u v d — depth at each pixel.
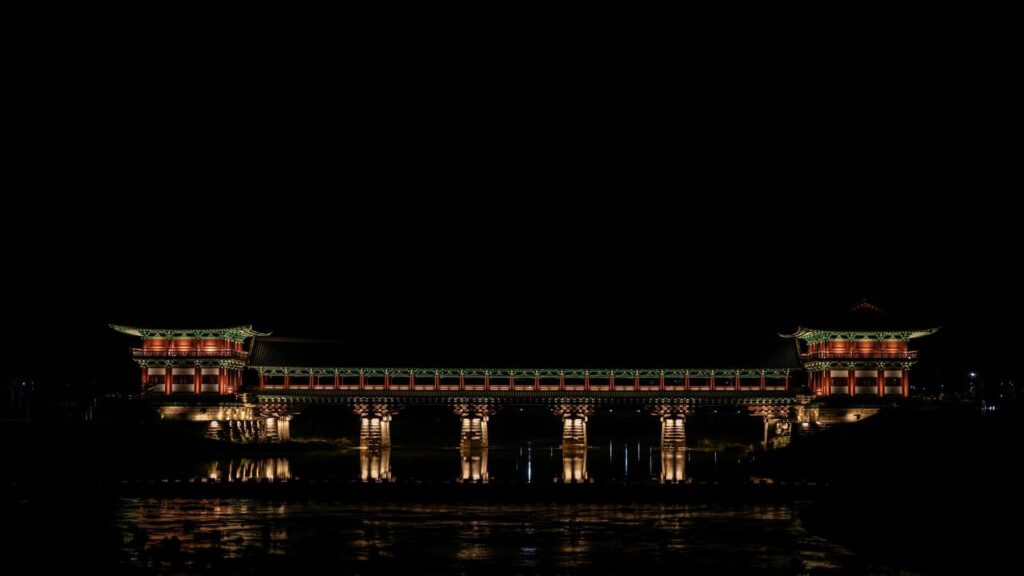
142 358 145.12
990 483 77.06
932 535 67.31
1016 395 170.25
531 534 73.75
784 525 77.50
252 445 141.38
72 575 61.62
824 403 136.12
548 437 188.88
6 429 122.31
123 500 89.81
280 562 64.56
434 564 64.06
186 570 62.53
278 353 149.12
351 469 119.56
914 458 94.19
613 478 108.12
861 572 61.41
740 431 169.75
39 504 87.19
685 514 82.81
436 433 177.38
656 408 143.88
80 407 141.38
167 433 135.38
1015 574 57.44
